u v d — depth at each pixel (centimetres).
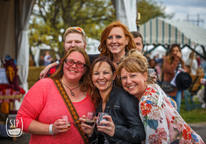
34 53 1499
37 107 201
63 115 198
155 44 981
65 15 1275
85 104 215
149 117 184
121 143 189
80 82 226
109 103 200
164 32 889
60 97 206
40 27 1209
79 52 215
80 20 1328
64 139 198
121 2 439
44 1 1245
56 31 1236
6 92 493
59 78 219
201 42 865
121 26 261
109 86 209
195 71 955
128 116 189
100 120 177
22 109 202
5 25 704
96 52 1187
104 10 1311
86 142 205
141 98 192
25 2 681
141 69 190
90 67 218
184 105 791
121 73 196
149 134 184
